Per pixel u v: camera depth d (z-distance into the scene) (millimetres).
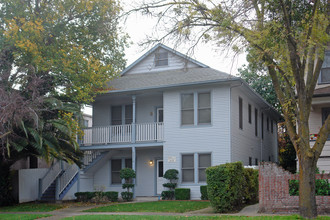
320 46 12609
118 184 25969
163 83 23859
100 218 14305
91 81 21594
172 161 23359
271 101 33438
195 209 16922
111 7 22500
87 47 23516
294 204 14492
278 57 12984
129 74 27828
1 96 18438
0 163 21406
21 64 20828
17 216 16172
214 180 15586
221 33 13477
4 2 21031
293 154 33688
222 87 22906
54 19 21344
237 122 23812
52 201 23359
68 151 22078
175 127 23594
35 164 27125
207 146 22750
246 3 13367
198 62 25953
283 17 13312
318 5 12898
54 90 22625
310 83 13148
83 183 25672
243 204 17547
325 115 20703
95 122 27203
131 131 24891
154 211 16844
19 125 19000
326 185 15188
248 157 25703
